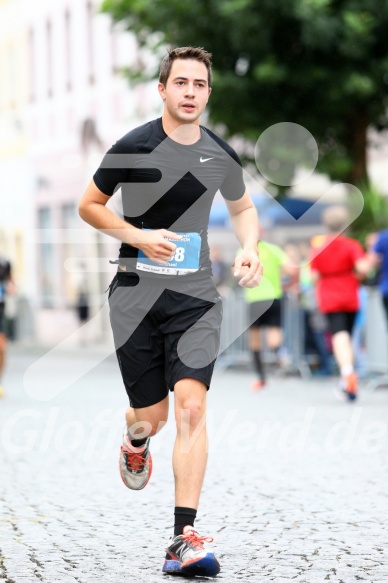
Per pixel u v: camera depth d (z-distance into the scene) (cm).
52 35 6856
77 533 1256
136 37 4025
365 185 3991
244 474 1636
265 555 1143
